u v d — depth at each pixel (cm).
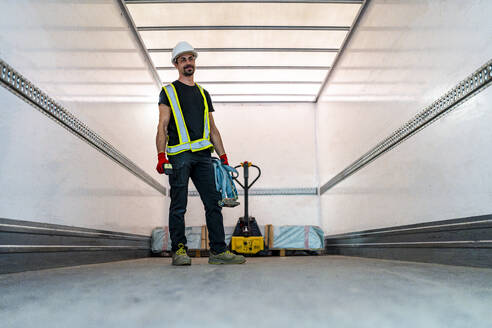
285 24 412
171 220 244
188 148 246
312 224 564
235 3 376
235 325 72
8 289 122
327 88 534
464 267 204
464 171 212
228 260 252
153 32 419
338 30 421
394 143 305
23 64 200
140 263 289
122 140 368
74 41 265
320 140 571
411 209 276
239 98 591
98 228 303
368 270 184
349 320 75
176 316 79
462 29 214
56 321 77
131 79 402
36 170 212
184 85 262
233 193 259
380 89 338
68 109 253
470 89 205
